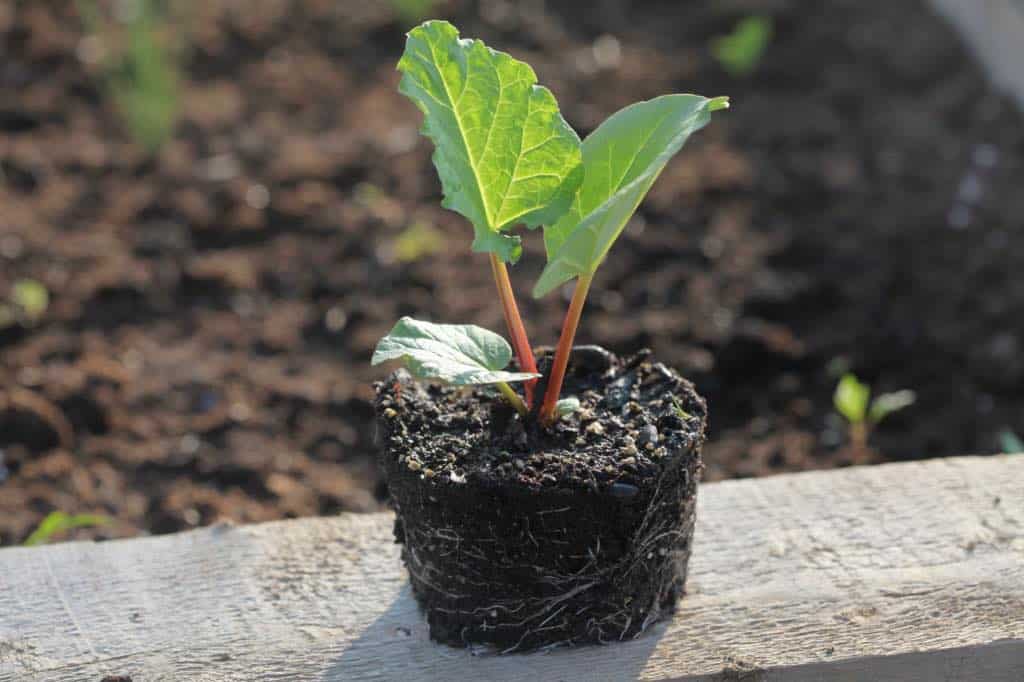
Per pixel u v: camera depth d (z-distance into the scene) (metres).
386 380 0.81
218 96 1.37
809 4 1.50
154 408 1.01
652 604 0.80
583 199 0.79
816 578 0.83
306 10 1.52
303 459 0.99
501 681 0.79
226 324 1.08
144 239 1.14
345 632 0.81
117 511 0.96
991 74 1.35
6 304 1.08
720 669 0.79
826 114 1.32
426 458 0.78
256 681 0.80
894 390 1.03
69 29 1.44
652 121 0.78
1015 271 1.10
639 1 1.53
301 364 1.05
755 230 1.14
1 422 1.00
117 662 0.80
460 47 0.76
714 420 1.02
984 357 1.04
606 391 0.81
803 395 1.03
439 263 1.11
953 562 0.83
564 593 0.78
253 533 0.85
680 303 1.08
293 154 1.26
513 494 0.76
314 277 1.11
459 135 0.77
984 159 1.14
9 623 0.82
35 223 1.15
